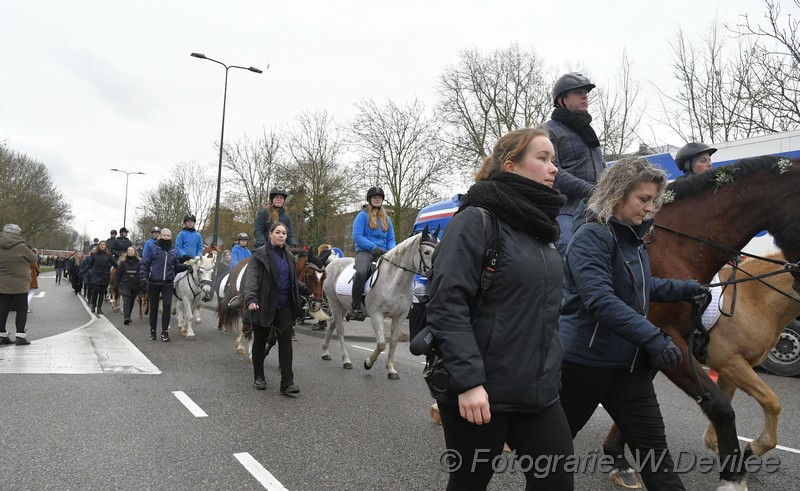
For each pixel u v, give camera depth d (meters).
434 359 2.09
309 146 35.38
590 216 2.89
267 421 5.13
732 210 3.82
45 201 51.12
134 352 8.68
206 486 3.60
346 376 7.48
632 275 2.78
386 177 32.62
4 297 9.12
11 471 3.75
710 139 16.61
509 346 2.07
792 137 7.89
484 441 2.11
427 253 6.76
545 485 2.11
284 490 3.57
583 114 4.40
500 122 29.61
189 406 5.54
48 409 5.25
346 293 7.73
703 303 3.27
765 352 3.98
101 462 3.96
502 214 2.14
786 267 3.52
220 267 11.98
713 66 16.64
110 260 15.80
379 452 4.35
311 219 34.69
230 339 10.82
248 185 39.66
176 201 52.19
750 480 3.93
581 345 2.90
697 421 5.54
